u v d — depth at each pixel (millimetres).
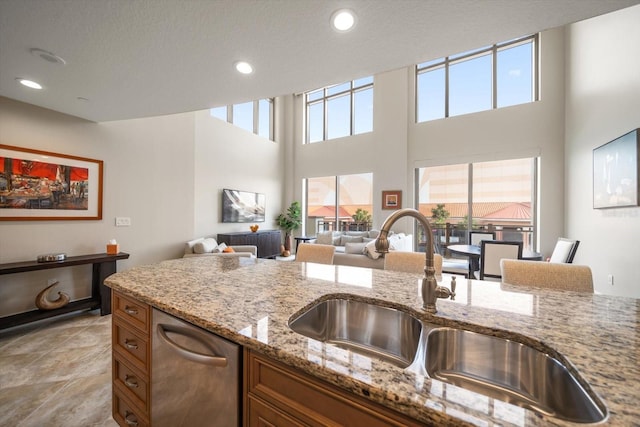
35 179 2756
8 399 1615
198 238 4969
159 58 1871
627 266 2725
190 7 1397
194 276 1414
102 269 2959
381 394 520
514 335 777
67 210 2988
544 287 1295
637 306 997
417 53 1861
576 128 3967
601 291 3227
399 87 5957
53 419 1465
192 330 908
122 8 1386
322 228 7270
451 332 872
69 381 1789
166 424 1020
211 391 852
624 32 2779
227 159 5723
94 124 3227
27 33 1566
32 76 2088
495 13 1457
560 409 652
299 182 7312
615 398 499
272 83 2273
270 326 803
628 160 2623
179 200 4258
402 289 1219
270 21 1523
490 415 456
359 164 6496
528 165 4895
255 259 1956
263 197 6703
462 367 850
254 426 745
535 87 4762
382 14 1472
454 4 1395
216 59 1900
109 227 3375
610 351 674
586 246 3627
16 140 2629
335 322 1157
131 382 1195
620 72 2846
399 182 5945
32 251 2750
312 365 608
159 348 1037
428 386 537
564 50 4453
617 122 2891
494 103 5098
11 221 2617
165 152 4059
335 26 1571
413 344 963
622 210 2811
